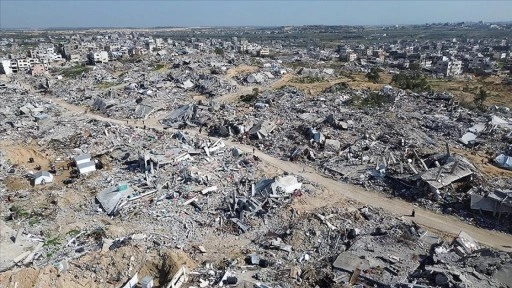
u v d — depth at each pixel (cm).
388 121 9112
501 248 4700
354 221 5262
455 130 8462
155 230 5156
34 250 4756
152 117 10462
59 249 4784
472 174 6197
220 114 10050
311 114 9788
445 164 6394
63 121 9881
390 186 6269
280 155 7662
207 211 5581
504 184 6041
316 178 6650
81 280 4166
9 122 9794
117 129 9112
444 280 3819
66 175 6862
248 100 11556
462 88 14375
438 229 5122
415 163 6862
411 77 14725
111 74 15962
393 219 5338
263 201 5662
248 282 4094
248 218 5338
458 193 5834
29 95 13312
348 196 6031
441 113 9912
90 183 6469
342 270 4234
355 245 4650
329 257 4531
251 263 4459
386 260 4325
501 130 8544
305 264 4447
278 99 11312
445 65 18925
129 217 5472
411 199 5922
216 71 14712
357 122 9100
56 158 7594
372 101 10919
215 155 7494
